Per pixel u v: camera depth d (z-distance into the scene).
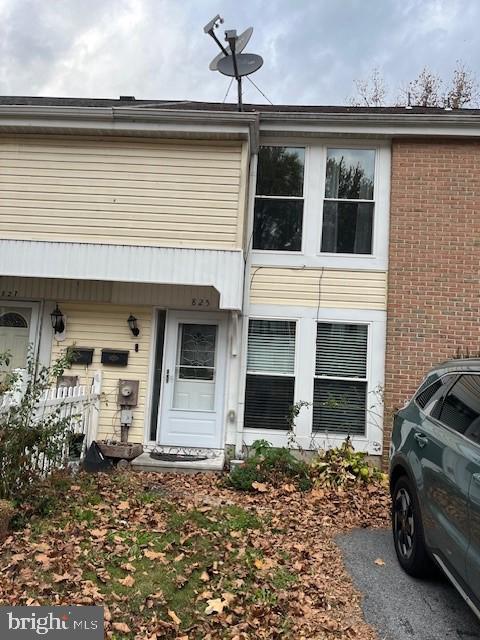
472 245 8.09
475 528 2.87
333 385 8.16
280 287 8.32
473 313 7.98
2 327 8.53
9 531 4.23
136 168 7.97
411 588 3.81
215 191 7.89
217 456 7.91
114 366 8.39
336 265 8.30
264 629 3.12
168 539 4.45
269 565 4.06
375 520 5.55
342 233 8.41
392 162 8.37
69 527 4.45
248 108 10.44
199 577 3.76
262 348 8.30
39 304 8.51
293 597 3.57
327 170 8.54
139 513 5.05
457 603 3.60
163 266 7.66
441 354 7.95
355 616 3.39
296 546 4.54
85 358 8.38
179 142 7.98
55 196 7.98
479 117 7.95
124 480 6.38
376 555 4.48
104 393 8.33
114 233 7.89
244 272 8.23
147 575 3.71
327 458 7.24
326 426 8.08
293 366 8.22
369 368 8.10
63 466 6.08
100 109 7.61
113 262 7.70
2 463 4.55
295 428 8.06
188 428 8.28
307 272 8.32
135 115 7.62
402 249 8.16
